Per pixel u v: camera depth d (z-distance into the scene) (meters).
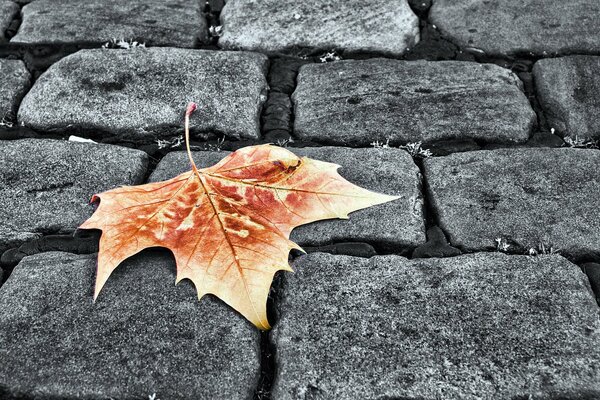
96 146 1.25
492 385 1.10
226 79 1.30
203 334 1.13
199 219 1.16
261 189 1.17
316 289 1.15
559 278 1.15
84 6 1.40
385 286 1.15
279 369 1.11
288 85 1.32
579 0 1.40
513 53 1.34
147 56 1.32
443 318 1.13
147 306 1.14
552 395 1.10
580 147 1.25
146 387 1.11
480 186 1.21
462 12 1.39
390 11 1.38
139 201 1.17
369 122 1.27
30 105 1.28
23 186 1.21
